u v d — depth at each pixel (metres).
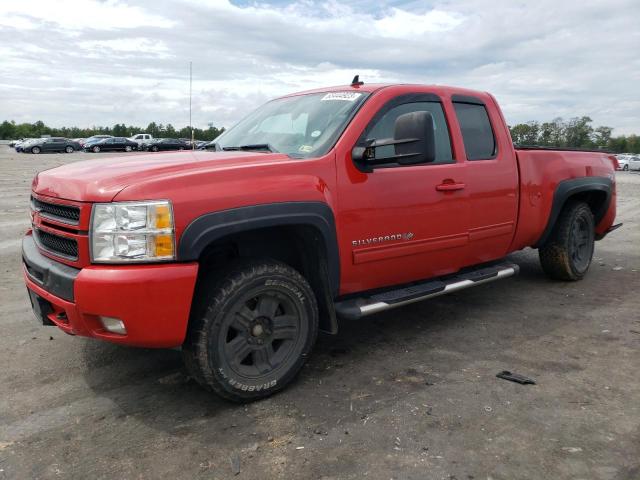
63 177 3.13
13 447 2.71
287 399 3.19
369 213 3.57
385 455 2.60
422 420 2.92
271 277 3.10
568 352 3.86
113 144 45.72
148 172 2.95
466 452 2.61
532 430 2.80
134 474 2.48
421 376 3.48
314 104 4.03
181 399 3.21
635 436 2.74
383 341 4.11
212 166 3.12
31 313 4.71
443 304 5.02
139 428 2.88
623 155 45.72
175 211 2.77
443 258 4.14
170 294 2.75
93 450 2.68
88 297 2.72
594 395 3.19
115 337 2.79
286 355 3.27
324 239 3.32
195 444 2.72
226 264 3.09
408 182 3.78
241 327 3.08
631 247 7.82
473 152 4.38
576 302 5.05
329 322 3.51
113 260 2.74
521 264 6.60
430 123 3.30
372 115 3.68
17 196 13.02
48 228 3.13
